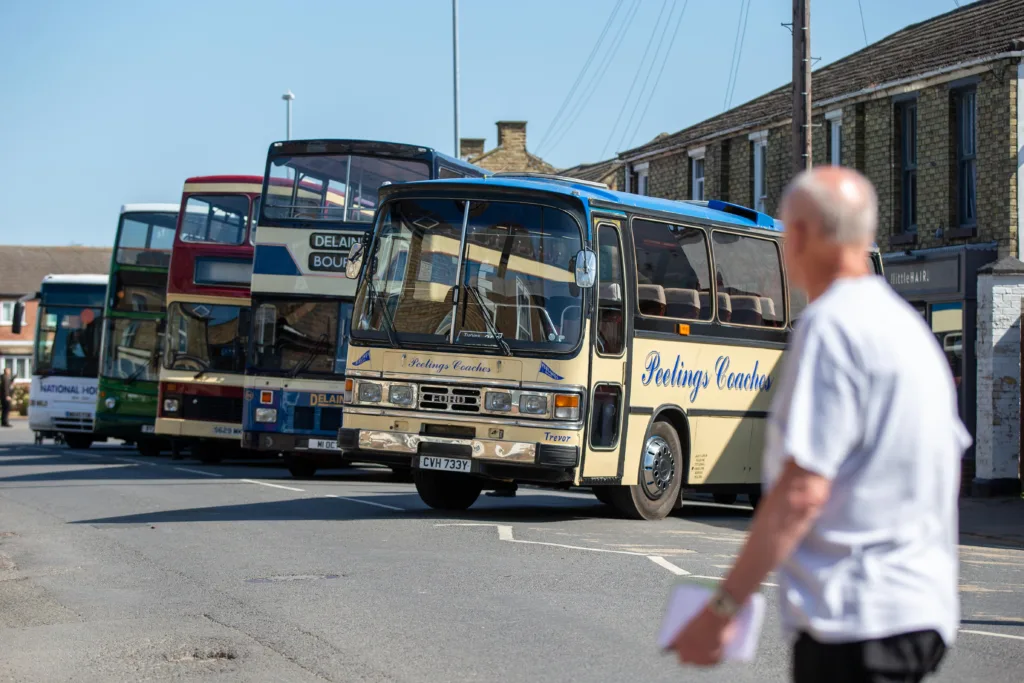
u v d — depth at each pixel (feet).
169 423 118.32
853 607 15.11
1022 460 90.53
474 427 65.00
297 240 99.66
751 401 78.33
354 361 68.13
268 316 99.76
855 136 124.88
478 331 65.62
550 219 65.92
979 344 92.84
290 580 47.26
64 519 69.10
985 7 127.24
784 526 14.84
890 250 118.52
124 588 46.70
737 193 152.05
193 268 119.44
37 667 34.47
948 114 110.93
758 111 149.48
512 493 91.25
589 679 32.22
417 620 39.58
